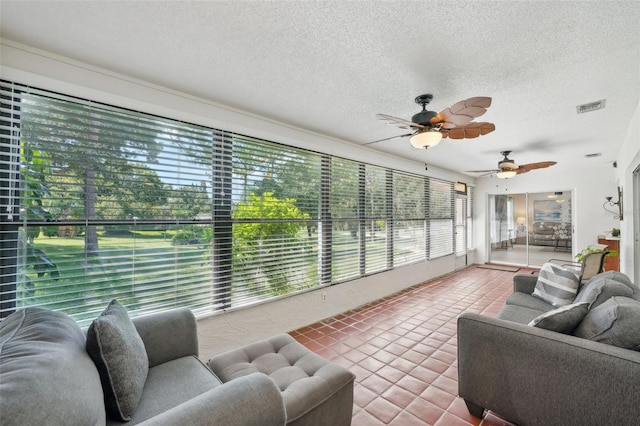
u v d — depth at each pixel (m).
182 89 2.19
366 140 3.60
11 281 1.65
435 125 2.18
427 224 5.27
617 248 4.58
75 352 1.03
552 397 1.36
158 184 2.16
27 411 0.68
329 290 3.39
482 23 1.44
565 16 1.38
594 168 5.42
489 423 1.63
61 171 1.78
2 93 1.59
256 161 2.75
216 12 1.37
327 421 1.36
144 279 2.10
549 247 6.09
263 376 1.11
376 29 1.49
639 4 1.29
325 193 3.41
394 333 2.91
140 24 1.45
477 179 6.95
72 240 1.83
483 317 1.67
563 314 1.54
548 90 2.17
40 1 1.28
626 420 1.17
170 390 1.31
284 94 2.28
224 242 2.52
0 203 1.62
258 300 2.73
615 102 2.39
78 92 1.79
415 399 1.87
